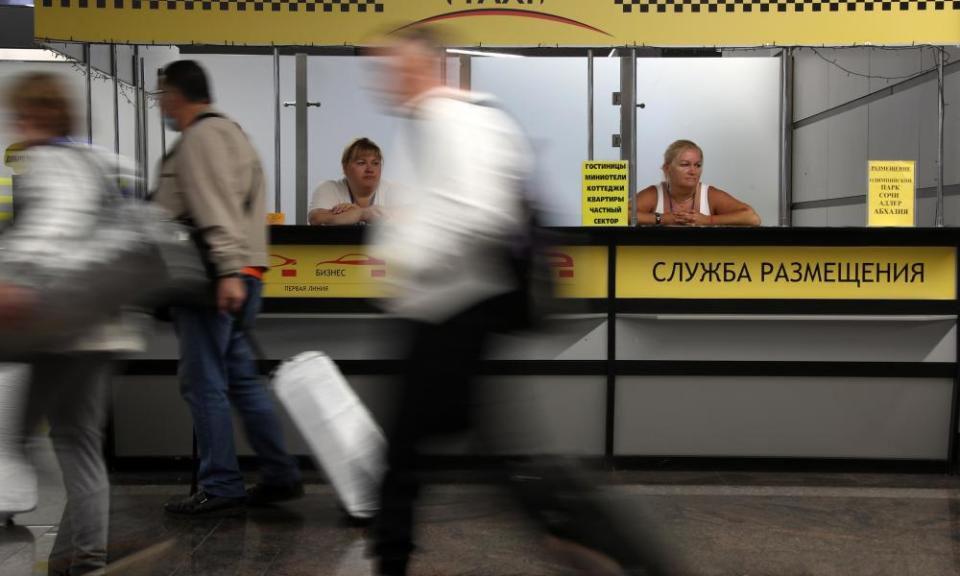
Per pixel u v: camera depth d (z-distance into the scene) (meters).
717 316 4.65
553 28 4.94
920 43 4.86
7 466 3.42
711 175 7.17
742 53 7.54
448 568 3.19
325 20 4.96
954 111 5.57
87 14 4.91
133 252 2.77
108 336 2.75
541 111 6.90
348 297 4.63
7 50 6.98
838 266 4.63
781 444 4.70
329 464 3.50
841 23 4.87
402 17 4.95
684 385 4.70
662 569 2.69
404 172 2.66
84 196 2.67
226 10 4.95
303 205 6.87
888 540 3.55
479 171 2.58
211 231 3.58
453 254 2.57
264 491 4.00
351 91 6.86
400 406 2.67
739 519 3.83
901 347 4.66
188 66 3.71
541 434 2.78
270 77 6.84
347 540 3.52
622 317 4.68
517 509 2.70
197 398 3.85
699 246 4.64
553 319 2.68
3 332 2.62
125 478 4.55
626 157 7.02
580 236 4.60
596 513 2.68
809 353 4.68
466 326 2.59
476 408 2.63
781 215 6.37
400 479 2.71
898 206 4.64
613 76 7.02
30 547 3.41
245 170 3.68
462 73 6.83
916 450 4.70
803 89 8.02
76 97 2.78
